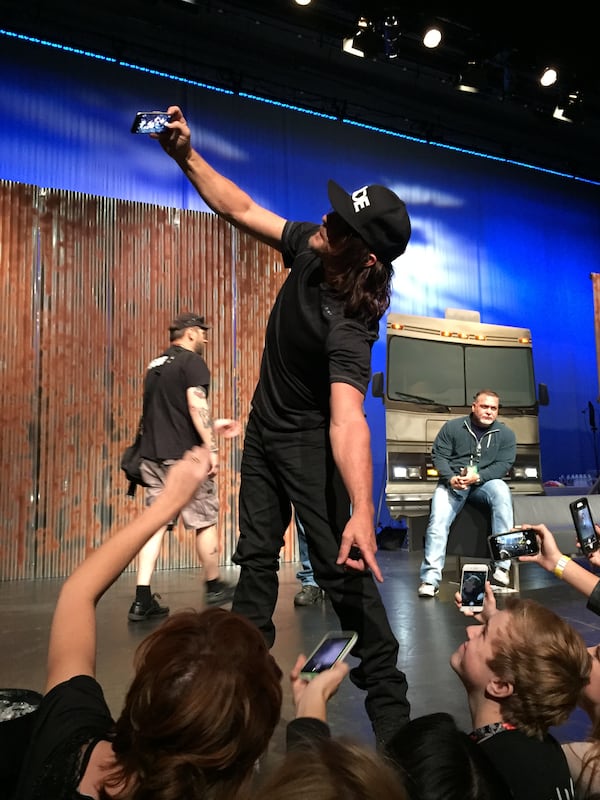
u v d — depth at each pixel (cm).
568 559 198
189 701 74
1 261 653
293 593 516
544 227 1326
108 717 93
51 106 945
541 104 1150
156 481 450
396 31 921
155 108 1012
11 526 635
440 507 505
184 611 87
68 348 670
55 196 680
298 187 1112
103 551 111
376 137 1188
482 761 93
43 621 431
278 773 67
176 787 74
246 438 234
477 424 512
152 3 915
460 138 1264
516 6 940
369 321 207
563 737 228
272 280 768
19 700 153
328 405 217
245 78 1083
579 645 130
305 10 948
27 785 86
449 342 768
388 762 91
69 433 662
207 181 238
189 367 445
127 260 704
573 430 1280
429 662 319
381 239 197
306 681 119
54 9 958
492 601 154
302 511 216
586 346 1323
